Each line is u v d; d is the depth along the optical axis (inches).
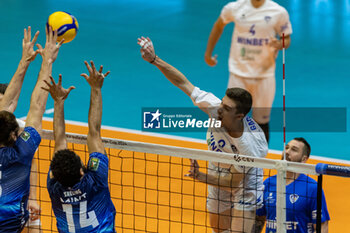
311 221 712.4
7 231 639.8
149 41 776.3
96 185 609.0
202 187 1096.8
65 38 746.2
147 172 1148.5
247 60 1341.0
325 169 631.2
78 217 607.5
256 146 738.8
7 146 636.7
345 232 971.9
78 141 754.2
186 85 791.7
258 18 1307.8
